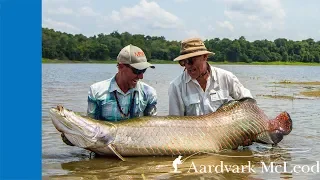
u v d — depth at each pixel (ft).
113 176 8.83
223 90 11.82
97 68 71.15
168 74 54.19
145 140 10.18
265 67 99.25
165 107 18.90
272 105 21.01
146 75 50.88
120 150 10.11
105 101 10.56
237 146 11.12
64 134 9.93
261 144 11.75
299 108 19.76
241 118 11.21
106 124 10.05
